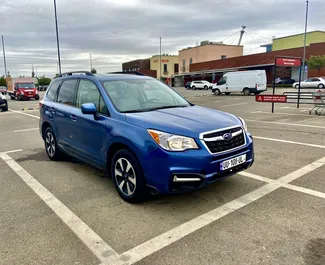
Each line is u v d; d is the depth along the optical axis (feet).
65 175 16.56
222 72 158.40
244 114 41.68
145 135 11.41
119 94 14.33
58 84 19.10
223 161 11.35
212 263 8.52
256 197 12.87
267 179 14.99
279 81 124.98
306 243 9.34
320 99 38.75
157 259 8.77
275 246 9.23
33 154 21.65
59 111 17.44
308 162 17.72
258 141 23.72
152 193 11.89
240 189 13.78
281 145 22.17
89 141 14.69
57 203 12.84
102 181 15.44
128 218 11.27
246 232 10.07
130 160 12.03
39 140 26.96
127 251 9.20
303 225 10.42
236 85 90.02
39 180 15.85
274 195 13.03
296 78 126.11
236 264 8.44
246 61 145.79
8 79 119.55
